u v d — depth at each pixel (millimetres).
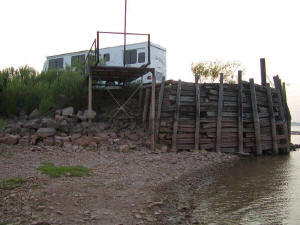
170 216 6344
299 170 12383
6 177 7715
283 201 7910
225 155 15141
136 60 20578
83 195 7051
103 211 6199
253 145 16938
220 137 15844
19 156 10258
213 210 7023
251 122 17031
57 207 6148
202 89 16016
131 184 8492
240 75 16672
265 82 19625
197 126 15359
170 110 15195
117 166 10414
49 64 23922
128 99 16656
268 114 18000
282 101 19547
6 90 15977
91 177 8688
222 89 16062
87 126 14383
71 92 16812
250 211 7059
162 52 21469
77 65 19938
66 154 11258
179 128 15227
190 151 15102
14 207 5926
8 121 14875
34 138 12250
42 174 8312
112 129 15578
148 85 16969
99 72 14719
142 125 16578
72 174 8656
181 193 8211
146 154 12875
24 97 16688
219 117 15805
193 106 15680
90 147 12672
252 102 16906
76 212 5996
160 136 15148
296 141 35094
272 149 17781
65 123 14008
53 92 16766
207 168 12008
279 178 10727
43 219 5500
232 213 6875
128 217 6012
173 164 11867
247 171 12023
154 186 8586
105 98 18312
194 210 6941
